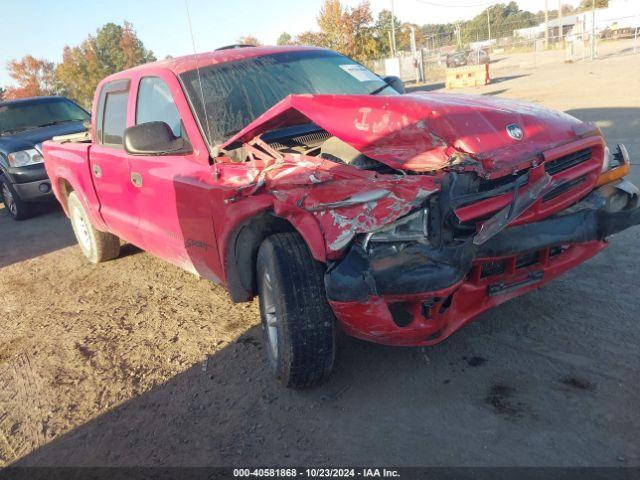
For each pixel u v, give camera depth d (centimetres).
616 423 277
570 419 284
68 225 902
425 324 292
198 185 383
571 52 2881
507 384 318
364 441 291
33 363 435
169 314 488
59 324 503
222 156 386
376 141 319
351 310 287
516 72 2781
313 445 294
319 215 296
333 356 323
